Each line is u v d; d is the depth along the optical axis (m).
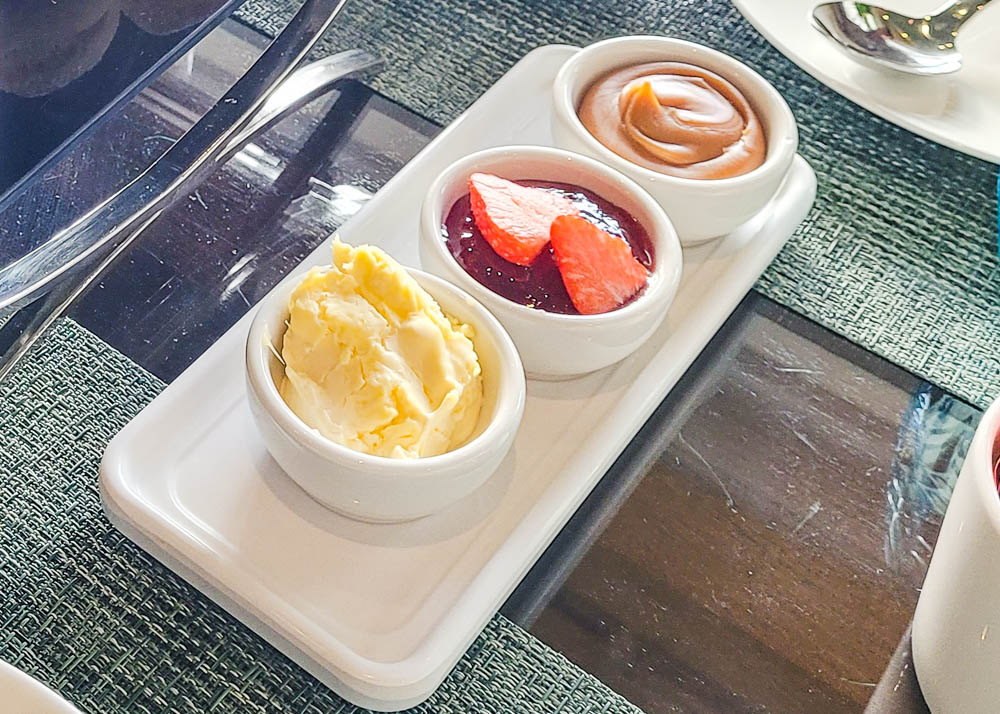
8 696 0.32
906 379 0.60
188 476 0.49
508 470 0.52
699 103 0.63
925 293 0.65
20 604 0.47
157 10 0.47
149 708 0.45
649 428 0.56
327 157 0.67
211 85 0.67
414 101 0.71
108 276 0.59
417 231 0.61
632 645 0.49
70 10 0.42
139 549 0.49
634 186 0.58
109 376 0.55
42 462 0.51
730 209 0.59
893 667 0.49
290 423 0.44
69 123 0.48
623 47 0.65
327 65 0.70
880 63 0.70
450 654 0.46
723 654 0.49
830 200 0.69
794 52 0.70
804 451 0.56
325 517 0.49
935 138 0.66
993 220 0.69
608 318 0.51
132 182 0.56
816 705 0.48
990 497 0.39
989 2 0.73
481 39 0.76
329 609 0.46
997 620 0.39
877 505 0.55
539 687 0.47
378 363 0.46
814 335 0.62
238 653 0.47
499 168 0.58
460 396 0.46
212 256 0.61
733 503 0.54
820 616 0.51
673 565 0.52
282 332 0.48
